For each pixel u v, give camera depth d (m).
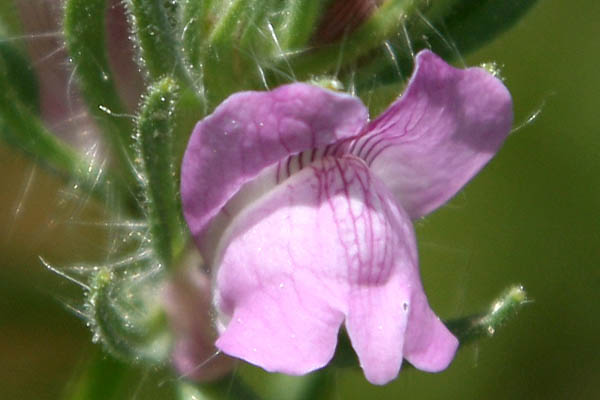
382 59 0.09
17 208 0.10
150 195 0.08
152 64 0.08
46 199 0.10
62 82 0.09
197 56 0.08
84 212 0.10
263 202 0.08
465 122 0.08
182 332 0.08
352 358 0.08
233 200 0.08
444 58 0.09
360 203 0.08
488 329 0.08
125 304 0.08
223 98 0.08
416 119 0.08
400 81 0.09
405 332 0.08
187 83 0.08
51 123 0.09
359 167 0.08
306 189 0.08
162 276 0.08
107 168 0.09
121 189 0.09
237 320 0.08
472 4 0.09
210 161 0.08
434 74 0.08
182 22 0.08
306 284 0.08
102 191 0.09
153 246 0.08
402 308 0.08
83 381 0.09
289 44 0.08
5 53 0.09
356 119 0.08
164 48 0.08
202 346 0.08
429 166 0.08
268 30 0.08
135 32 0.08
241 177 0.08
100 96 0.08
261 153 0.08
